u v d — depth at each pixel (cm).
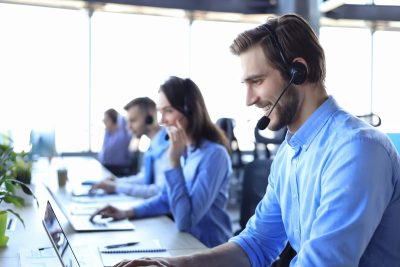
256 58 110
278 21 112
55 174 387
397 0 649
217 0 625
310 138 112
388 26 693
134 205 240
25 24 606
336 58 689
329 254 93
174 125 219
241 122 510
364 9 643
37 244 168
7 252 158
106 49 649
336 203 95
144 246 170
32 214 220
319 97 113
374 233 101
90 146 653
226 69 590
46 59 620
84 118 646
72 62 636
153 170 312
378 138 99
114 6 616
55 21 621
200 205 203
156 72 665
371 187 93
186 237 187
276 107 111
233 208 524
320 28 534
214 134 225
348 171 96
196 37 683
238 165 524
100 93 650
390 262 102
